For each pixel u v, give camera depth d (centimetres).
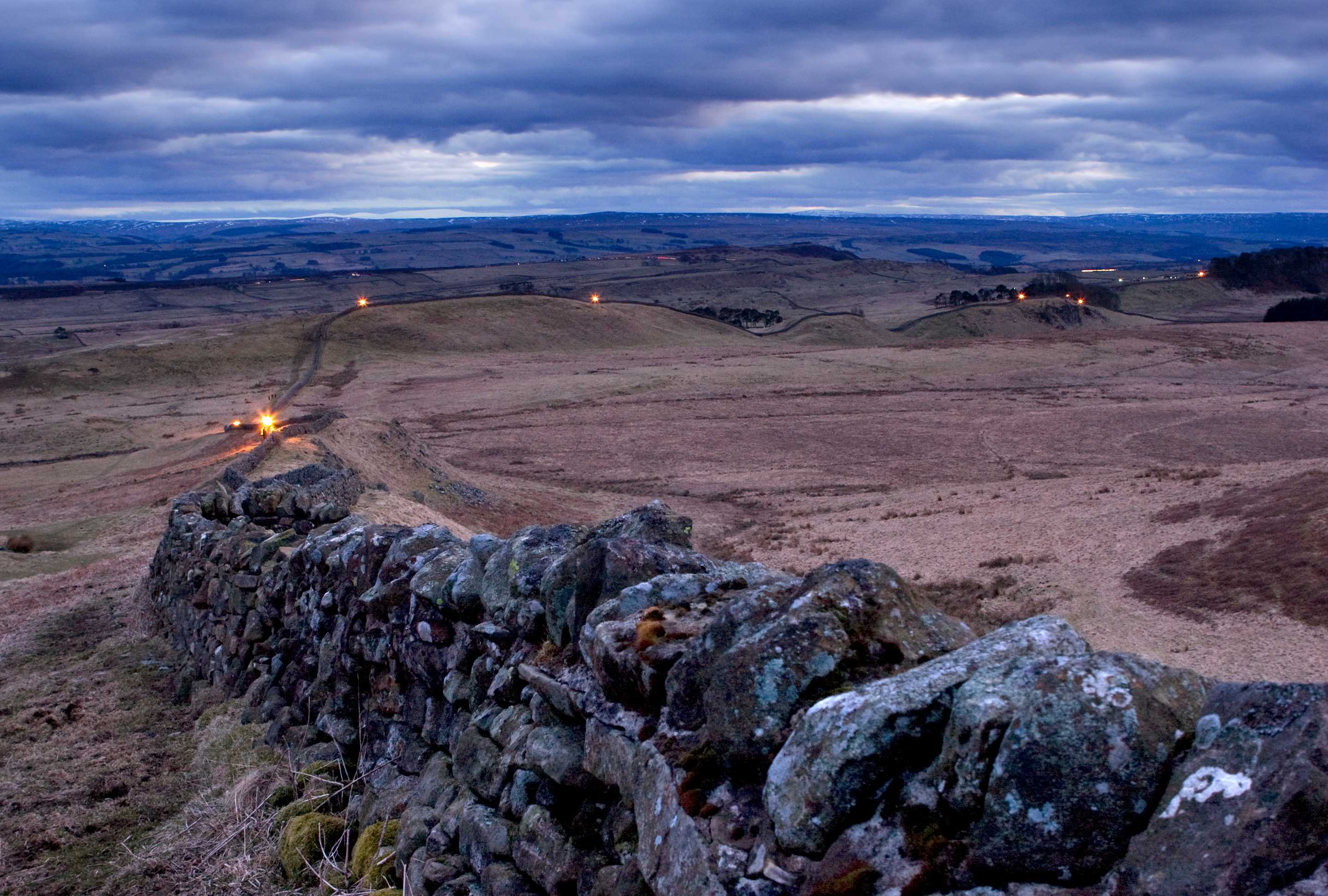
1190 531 3681
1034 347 13675
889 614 400
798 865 330
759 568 556
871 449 7738
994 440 7950
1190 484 4691
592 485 6606
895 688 334
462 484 5322
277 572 1034
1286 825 230
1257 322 18212
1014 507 4812
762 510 5762
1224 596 2838
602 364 13312
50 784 906
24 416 10438
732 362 13138
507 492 5669
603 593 521
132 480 5659
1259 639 2477
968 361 12706
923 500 5481
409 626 709
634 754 440
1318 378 11562
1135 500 4494
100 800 871
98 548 2981
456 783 612
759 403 10006
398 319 16475
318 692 862
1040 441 7838
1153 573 3253
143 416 10069
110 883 711
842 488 6362
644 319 18662
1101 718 281
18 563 2711
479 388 11312
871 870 303
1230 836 239
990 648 345
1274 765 243
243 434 7106
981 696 306
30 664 1426
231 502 1411
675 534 610
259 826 743
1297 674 2195
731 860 350
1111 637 2684
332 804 751
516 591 600
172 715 1112
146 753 979
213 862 714
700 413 9500
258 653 1039
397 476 4969
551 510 5378
